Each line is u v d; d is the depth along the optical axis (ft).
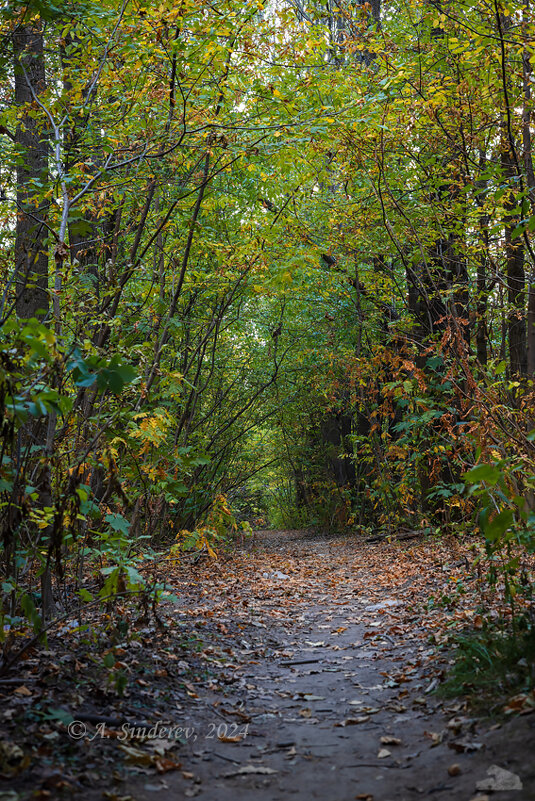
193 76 23.71
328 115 23.97
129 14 22.50
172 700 14.06
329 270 48.85
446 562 29.48
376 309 51.65
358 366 44.75
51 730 11.12
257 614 24.35
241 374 54.70
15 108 23.61
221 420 51.19
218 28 21.45
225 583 30.73
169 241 33.73
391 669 16.35
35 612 13.58
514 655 13.56
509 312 30.07
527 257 29.91
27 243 22.39
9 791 8.87
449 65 29.45
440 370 36.14
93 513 16.70
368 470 62.49
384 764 10.80
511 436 19.21
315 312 56.85
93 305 19.45
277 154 25.08
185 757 11.48
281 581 33.30
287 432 72.28
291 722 13.39
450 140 28.60
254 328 60.95
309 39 24.57
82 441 17.03
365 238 38.09
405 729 12.24
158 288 30.01
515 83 26.53
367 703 14.15
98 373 12.35
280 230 29.96
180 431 38.32
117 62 23.29
